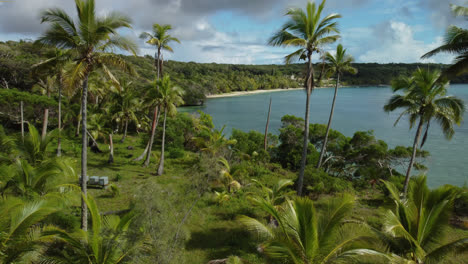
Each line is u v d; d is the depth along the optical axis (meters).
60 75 24.42
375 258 10.15
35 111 32.59
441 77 12.23
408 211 9.41
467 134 52.03
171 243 9.17
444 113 16.56
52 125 35.34
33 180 12.29
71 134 36.00
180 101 24.66
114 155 29.67
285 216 7.86
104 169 24.45
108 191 18.84
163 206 9.73
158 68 26.16
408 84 17.33
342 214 7.80
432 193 9.11
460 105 15.73
